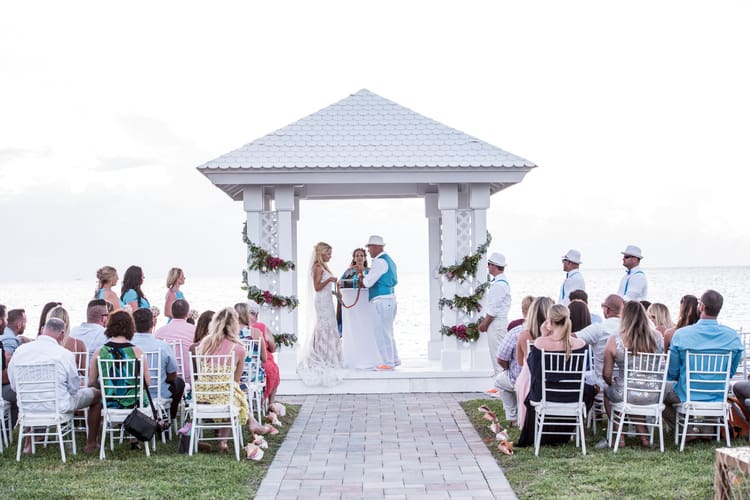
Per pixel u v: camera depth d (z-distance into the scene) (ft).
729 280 338.75
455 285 46.42
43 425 28.84
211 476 26.63
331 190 52.08
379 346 47.19
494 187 49.32
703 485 24.23
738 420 30.53
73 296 251.60
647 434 29.81
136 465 27.99
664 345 32.14
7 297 239.50
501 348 34.19
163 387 31.81
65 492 24.44
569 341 29.58
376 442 32.24
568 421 30.81
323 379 45.06
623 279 43.93
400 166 45.11
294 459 29.43
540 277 488.44
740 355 29.14
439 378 45.57
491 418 35.01
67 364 29.17
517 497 24.29
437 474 27.09
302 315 145.69
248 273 46.47
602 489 24.41
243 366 30.48
